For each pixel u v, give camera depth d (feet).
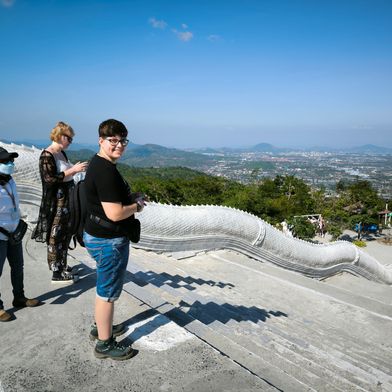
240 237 35.35
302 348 14.46
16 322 13.10
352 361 14.34
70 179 16.24
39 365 10.66
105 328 10.55
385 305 24.93
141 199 9.85
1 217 12.74
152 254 30.37
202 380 9.95
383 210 157.58
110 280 9.97
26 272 17.83
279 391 9.55
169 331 12.31
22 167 26.53
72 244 22.89
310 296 25.22
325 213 142.51
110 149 9.02
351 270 46.68
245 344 13.85
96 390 9.59
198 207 34.01
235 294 22.71
